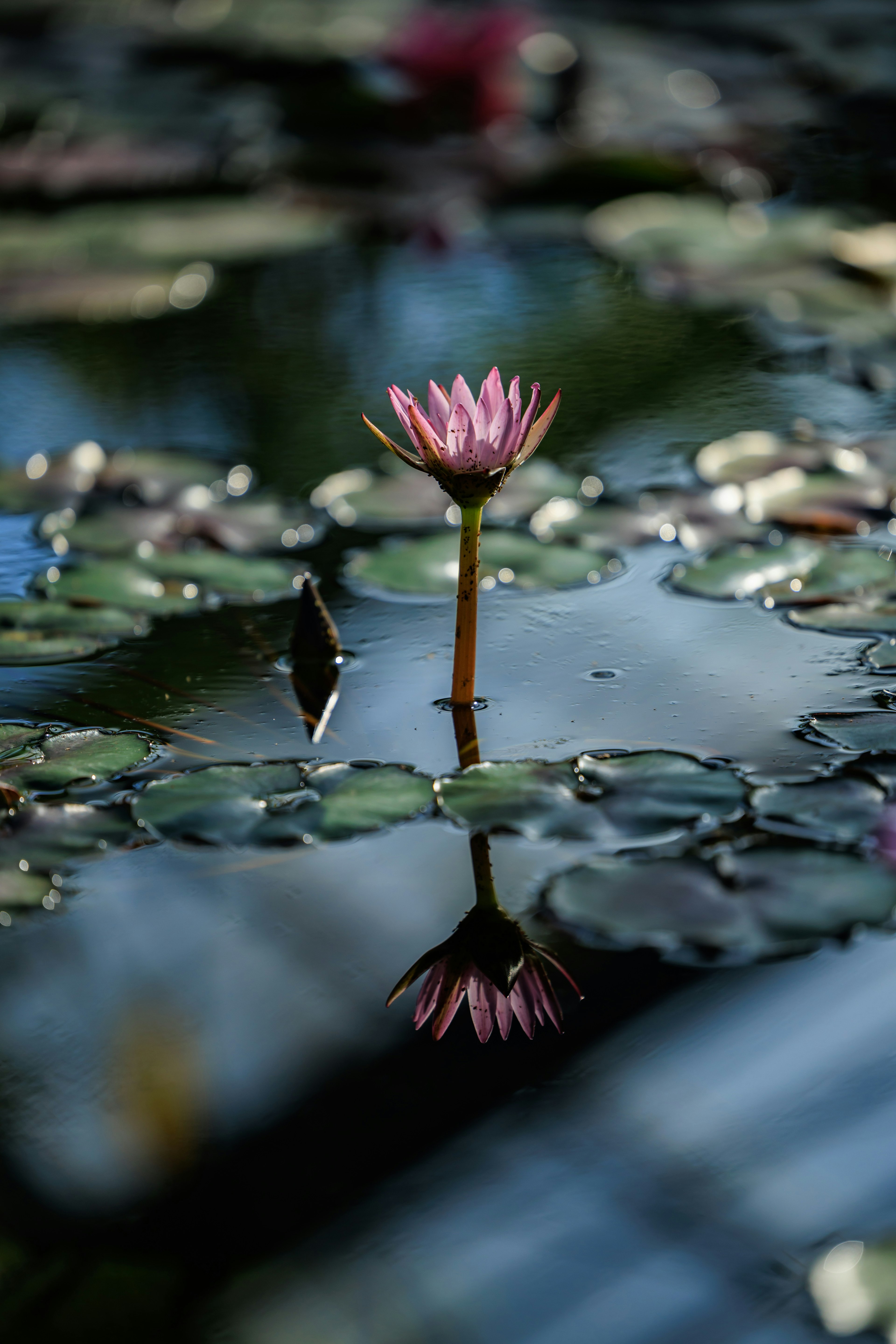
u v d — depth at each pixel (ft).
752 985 9.30
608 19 25.53
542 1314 8.93
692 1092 9.17
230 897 9.53
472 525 9.85
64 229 16.33
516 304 14.06
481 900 9.50
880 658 10.09
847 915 9.38
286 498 10.91
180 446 11.21
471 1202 9.05
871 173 17.44
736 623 10.27
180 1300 8.95
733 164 17.89
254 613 10.41
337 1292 8.96
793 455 10.96
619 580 10.50
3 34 25.35
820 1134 9.11
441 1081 9.21
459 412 9.70
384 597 10.45
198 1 25.54
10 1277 8.98
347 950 9.43
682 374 11.93
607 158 17.49
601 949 9.37
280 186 17.94
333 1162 9.09
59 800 9.72
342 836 9.59
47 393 11.80
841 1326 8.89
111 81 22.07
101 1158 9.12
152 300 14.43
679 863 9.51
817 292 13.53
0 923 9.47
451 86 19.52
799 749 9.80
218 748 9.89
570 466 11.05
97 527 10.72
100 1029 9.30
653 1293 8.95
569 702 10.00
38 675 10.14
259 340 13.17
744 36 23.82
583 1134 9.12
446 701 10.02
